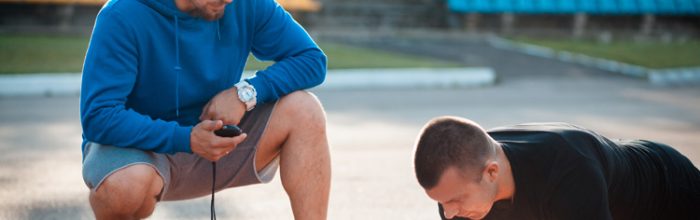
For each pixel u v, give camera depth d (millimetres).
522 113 8148
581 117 7898
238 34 2867
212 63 2803
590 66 13141
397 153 5766
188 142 2639
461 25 17312
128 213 2703
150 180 2682
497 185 2506
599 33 17812
